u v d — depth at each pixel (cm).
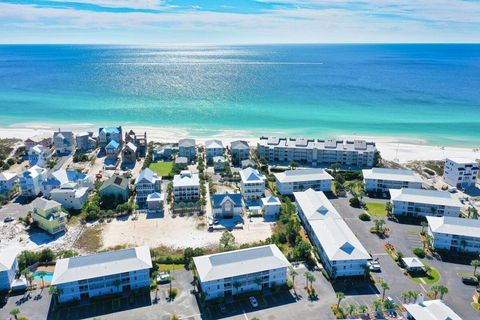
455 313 11031
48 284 12344
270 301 11750
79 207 17525
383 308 11225
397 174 19688
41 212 15525
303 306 11512
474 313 11281
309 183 19412
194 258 12638
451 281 12725
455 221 14638
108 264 11969
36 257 13300
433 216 16738
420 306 10875
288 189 19275
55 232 15488
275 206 17100
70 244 14762
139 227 16075
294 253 13725
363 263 12700
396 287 12356
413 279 12800
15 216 16900
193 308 11406
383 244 14862
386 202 18575
